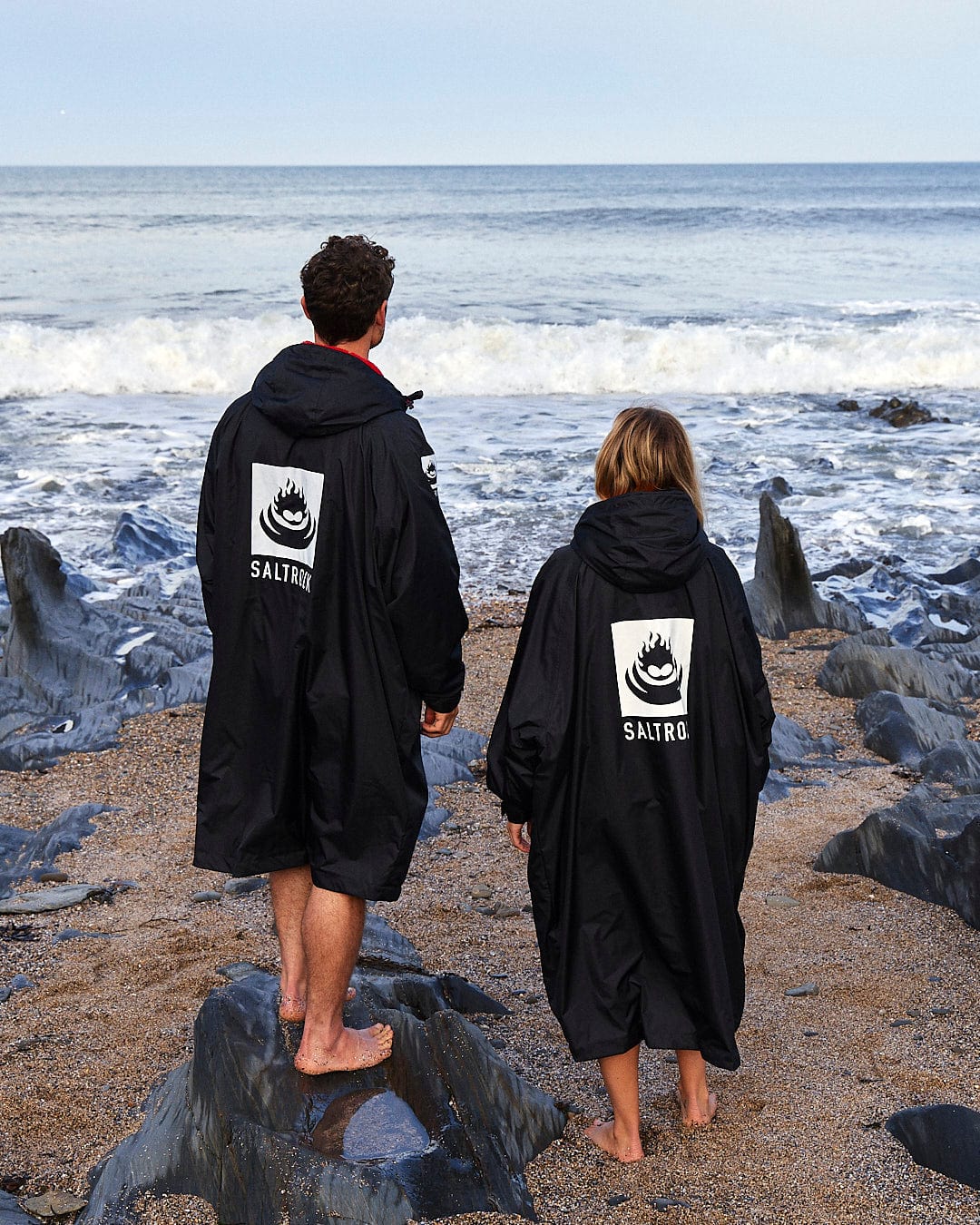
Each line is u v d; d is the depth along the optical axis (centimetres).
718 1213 266
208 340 2134
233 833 278
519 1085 294
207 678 696
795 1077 325
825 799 550
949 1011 361
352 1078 284
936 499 1212
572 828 280
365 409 261
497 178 13775
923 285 3384
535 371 1919
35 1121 308
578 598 279
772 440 1510
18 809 544
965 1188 274
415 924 434
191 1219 265
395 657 265
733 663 280
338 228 5188
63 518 1107
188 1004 369
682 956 279
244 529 275
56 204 6869
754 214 6138
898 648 698
